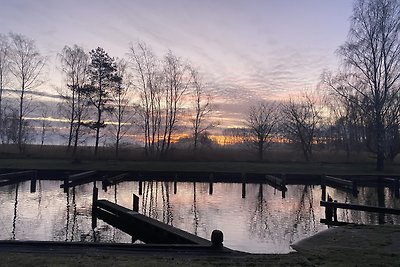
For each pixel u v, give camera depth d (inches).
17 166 1401.3
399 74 1338.6
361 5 1343.5
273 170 1465.3
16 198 916.0
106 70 1776.6
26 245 361.7
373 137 1572.3
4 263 297.3
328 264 303.9
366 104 1407.5
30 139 2081.7
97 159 1654.8
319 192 1104.2
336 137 2289.6
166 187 1195.9
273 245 506.0
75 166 1444.4
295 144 2224.4
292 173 1366.9
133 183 1277.1
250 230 598.9
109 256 323.3
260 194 1049.5
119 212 650.2
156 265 295.3
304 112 2122.3
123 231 610.5
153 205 850.8
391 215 729.0
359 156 1940.2
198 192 1081.4
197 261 311.3
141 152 1870.1
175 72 1977.1
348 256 331.0
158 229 512.4
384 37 1332.4
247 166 1566.2
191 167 1515.7
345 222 659.4
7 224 628.1
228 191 1109.1
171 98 1963.6
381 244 377.7
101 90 1771.7
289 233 578.9
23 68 2539.4
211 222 661.9
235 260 316.8
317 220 684.7
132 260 310.2
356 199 965.2
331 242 392.8
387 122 1480.1
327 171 1434.5
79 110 1754.4
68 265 292.0
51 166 1425.9
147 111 1937.7
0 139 1968.5
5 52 1787.6
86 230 608.1
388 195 1039.6
